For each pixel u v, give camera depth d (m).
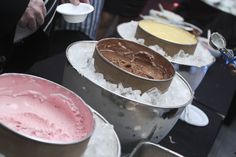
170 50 1.04
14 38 1.02
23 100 0.64
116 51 0.94
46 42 1.21
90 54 0.88
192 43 1.12
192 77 1.06
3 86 0.61
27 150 0.48
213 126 1.08
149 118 0.73
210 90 1.35
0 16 0.86
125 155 0.80
